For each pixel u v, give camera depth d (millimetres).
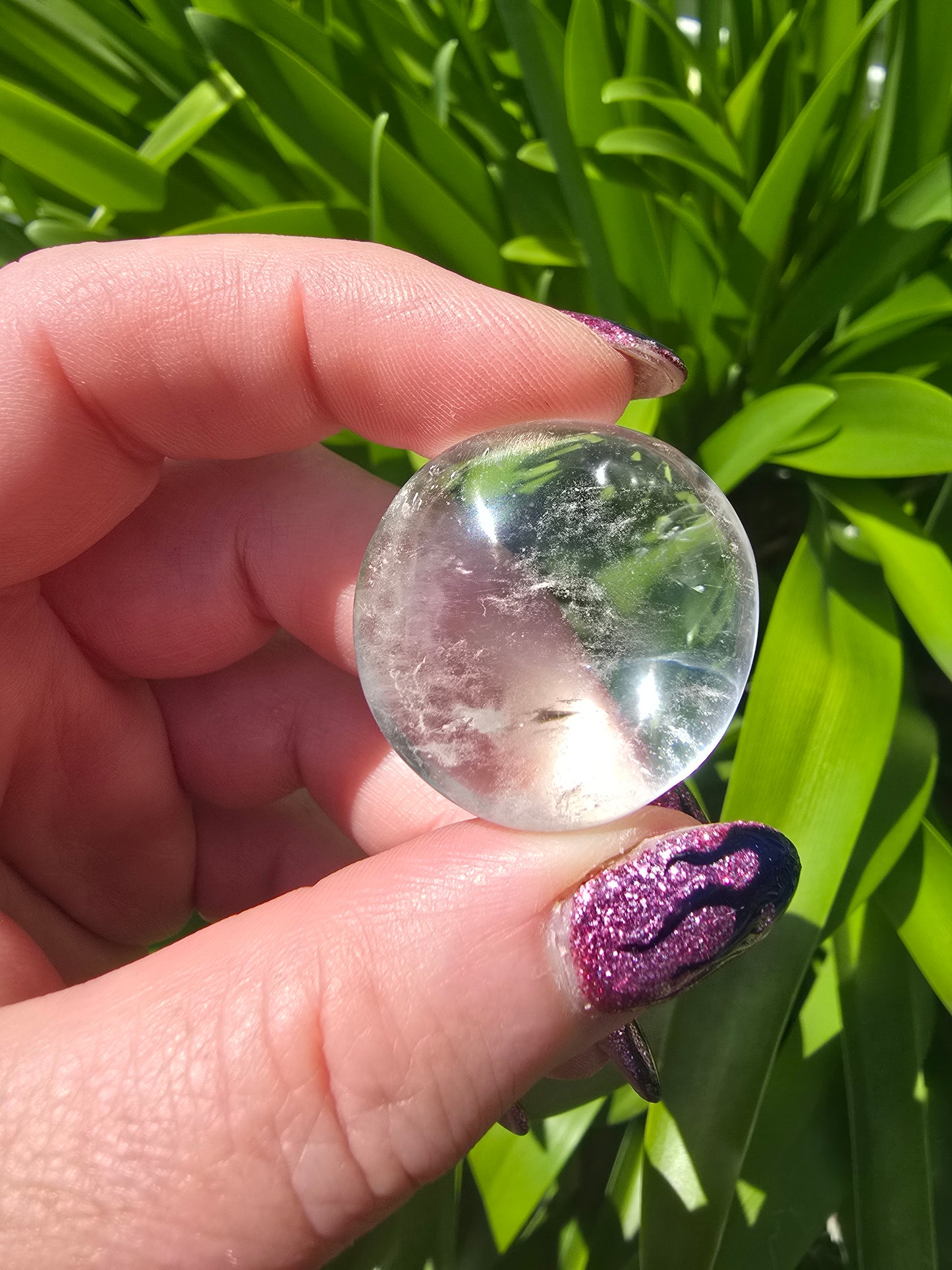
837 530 118
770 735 93
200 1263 58
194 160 128
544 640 58
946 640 95
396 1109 61
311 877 112
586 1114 102
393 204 116
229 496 97
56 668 91
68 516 84
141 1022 61
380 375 84
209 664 102
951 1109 106
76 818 99
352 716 101
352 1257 101
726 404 133
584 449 62
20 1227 57
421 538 61
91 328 80
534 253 116
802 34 130
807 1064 104
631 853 63
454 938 62
